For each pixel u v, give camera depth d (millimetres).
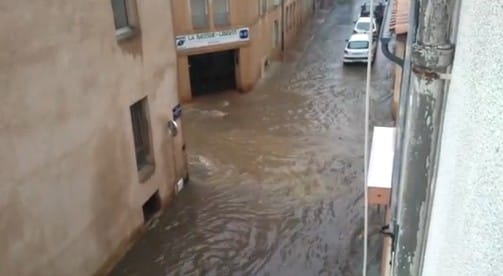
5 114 6672
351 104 18938
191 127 17172
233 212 11703
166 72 11344
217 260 10102
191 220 11391
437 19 1851
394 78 16688
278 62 25000
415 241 2334
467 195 1442
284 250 10398
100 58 8719
